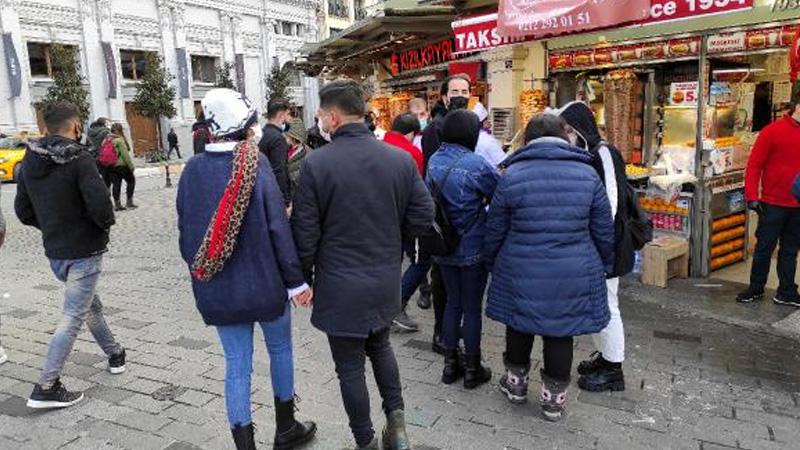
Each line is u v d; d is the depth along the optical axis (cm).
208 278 265
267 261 268
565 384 324
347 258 270
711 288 546
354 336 273
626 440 310
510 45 676
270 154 536
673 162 582
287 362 298
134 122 2866
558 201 305
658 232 602
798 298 496
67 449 310
